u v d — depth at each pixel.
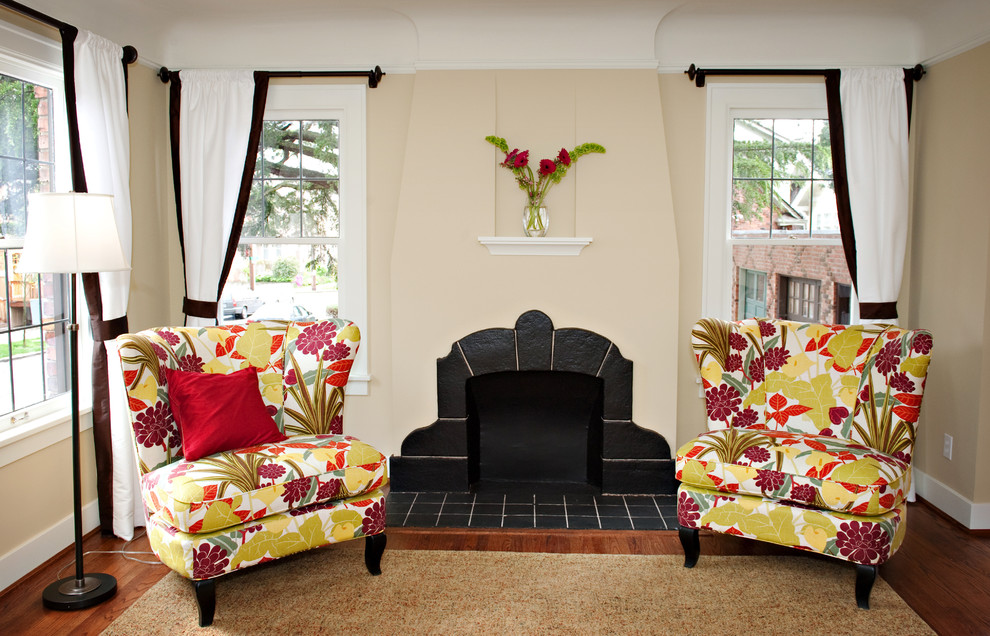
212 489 2.43
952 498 3.49
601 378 3.80
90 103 3.02
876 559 2.56
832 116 3.68
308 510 2.64
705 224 3.87
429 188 3.79
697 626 2.47
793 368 3.18
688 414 3.97
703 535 3.28
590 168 3.76
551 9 3.61
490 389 3.96
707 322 3.18
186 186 3.77
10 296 2.85
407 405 3.89
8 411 2.84
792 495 2.67
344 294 3.98
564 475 4.02
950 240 3.49
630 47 3.71
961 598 2.69
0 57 2.74
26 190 2.93
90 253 2.48
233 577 2.86
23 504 2.84
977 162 3.29
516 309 3.81
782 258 3.94
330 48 3.86
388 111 3.88
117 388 3.18
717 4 3.52
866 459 2.64
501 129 3.80
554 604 2.63
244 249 4.02
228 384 2.83
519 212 3.85
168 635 2.43
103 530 3.25
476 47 3.75
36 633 2.43
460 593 2.72
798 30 3.75
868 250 3.67
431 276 3.82
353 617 2.54
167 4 3.52
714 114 3.82
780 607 2.61
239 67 3.86
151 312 3.75
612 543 3.20
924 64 3.67
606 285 3.78
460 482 3.88
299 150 3.96
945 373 3.55
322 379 3.10
